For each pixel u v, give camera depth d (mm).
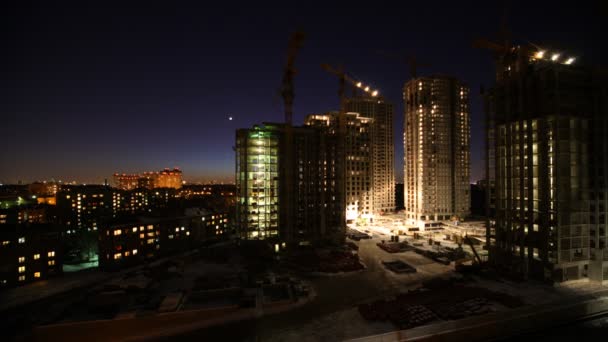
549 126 76000
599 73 78750
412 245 122438
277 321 59438
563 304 63531
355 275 85938
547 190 75438
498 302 65188
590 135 78438
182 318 59531
